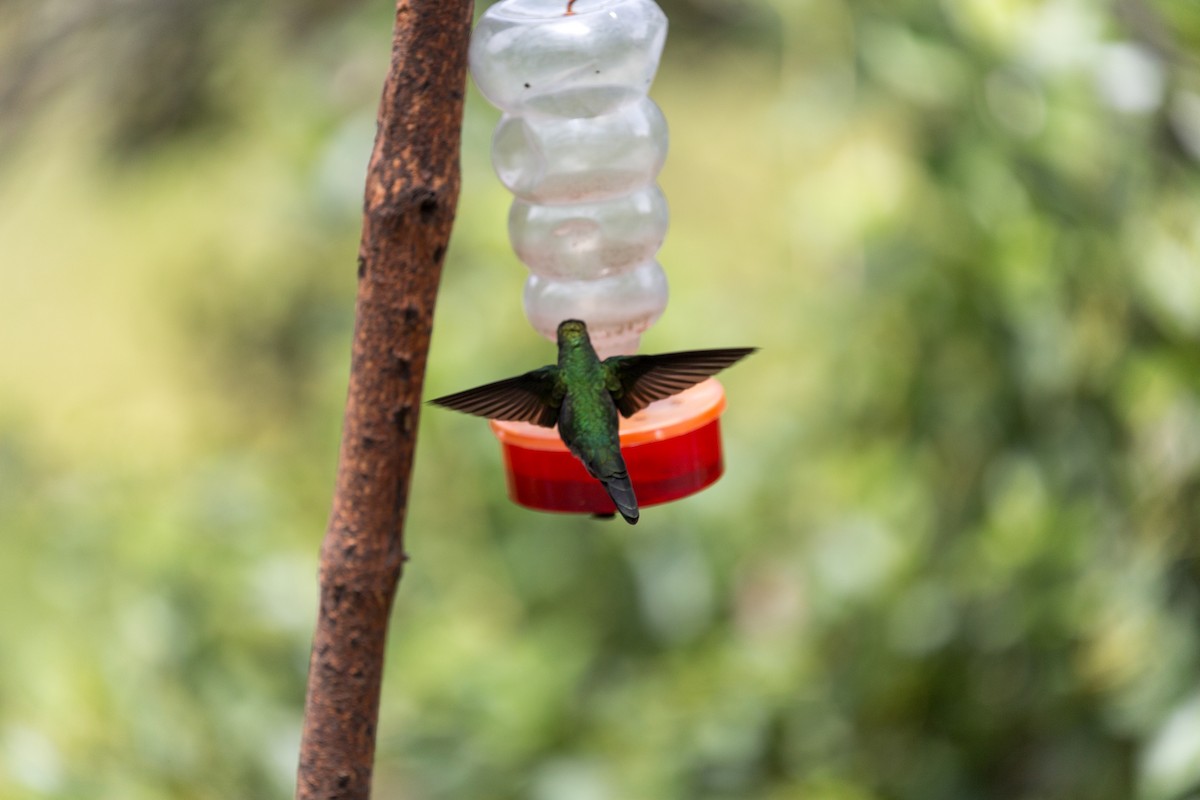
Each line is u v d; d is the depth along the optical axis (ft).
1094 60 20.63
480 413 11.57
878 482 28.60
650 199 14.17
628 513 11.31
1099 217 21.20
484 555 32.86
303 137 30.91
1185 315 21.07
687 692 30.22
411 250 10.01
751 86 33.58
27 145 31.55
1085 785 24.30
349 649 10.62
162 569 26.35
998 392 25.44
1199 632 22.31
